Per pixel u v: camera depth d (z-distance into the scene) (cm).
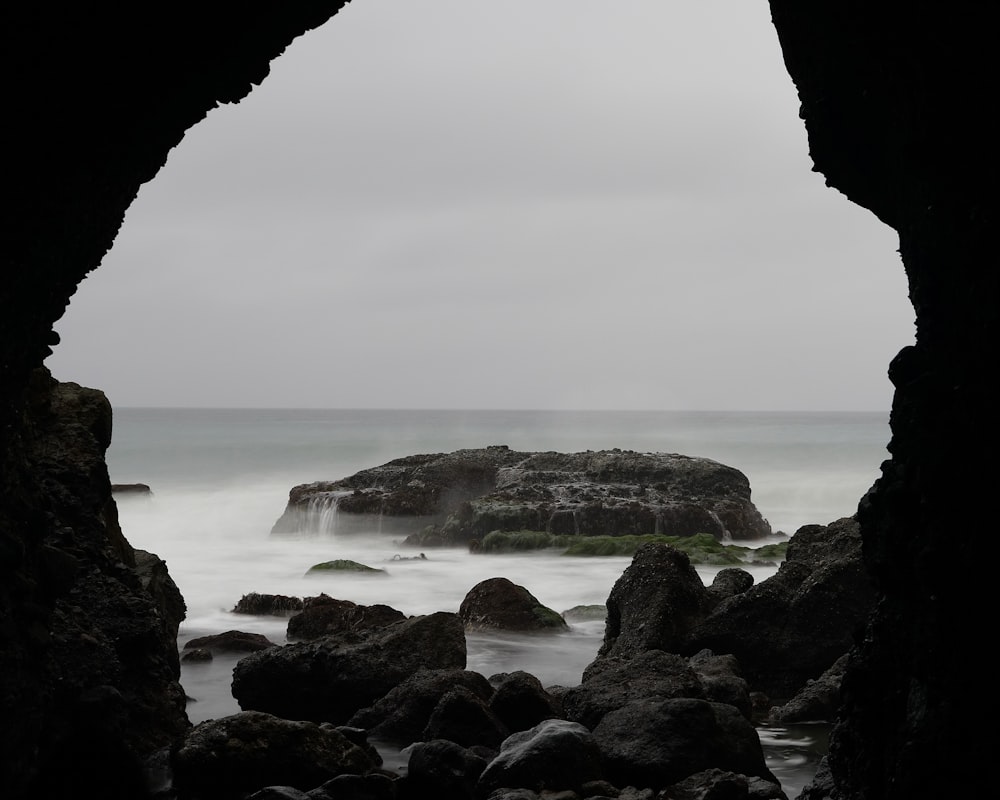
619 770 941
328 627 1570
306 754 911
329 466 5691
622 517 2930
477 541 2808
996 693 556
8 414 814
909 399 641
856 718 689
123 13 646
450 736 1042
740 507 3097
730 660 1309
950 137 593
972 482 579
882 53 643
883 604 678
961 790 573
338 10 805
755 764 967
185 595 2112
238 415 18788
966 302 602
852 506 4331
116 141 743
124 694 998
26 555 846
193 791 891
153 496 4009
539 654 1577
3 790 751
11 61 615
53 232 734
